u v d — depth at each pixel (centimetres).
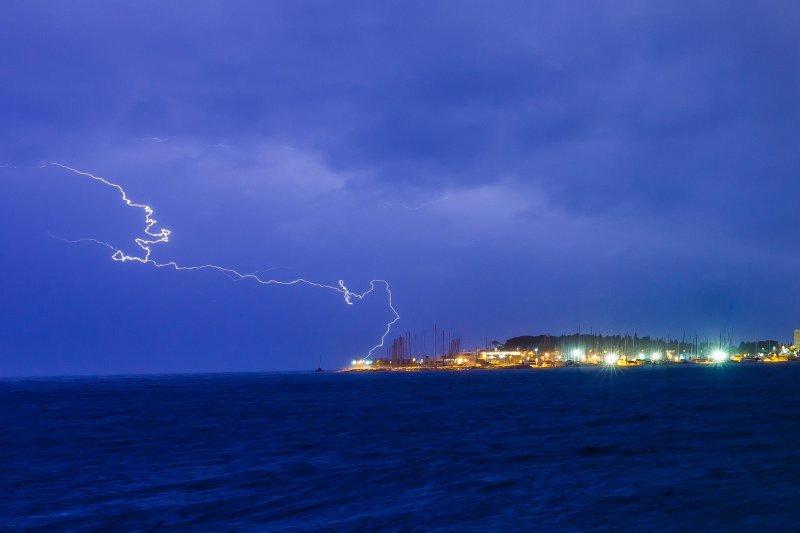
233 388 18500
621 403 8988
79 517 3028
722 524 2598
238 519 2909
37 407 11019
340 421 7388
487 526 2666
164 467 4372
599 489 3291
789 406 7956
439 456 4509
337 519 2845
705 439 5006
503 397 11019
